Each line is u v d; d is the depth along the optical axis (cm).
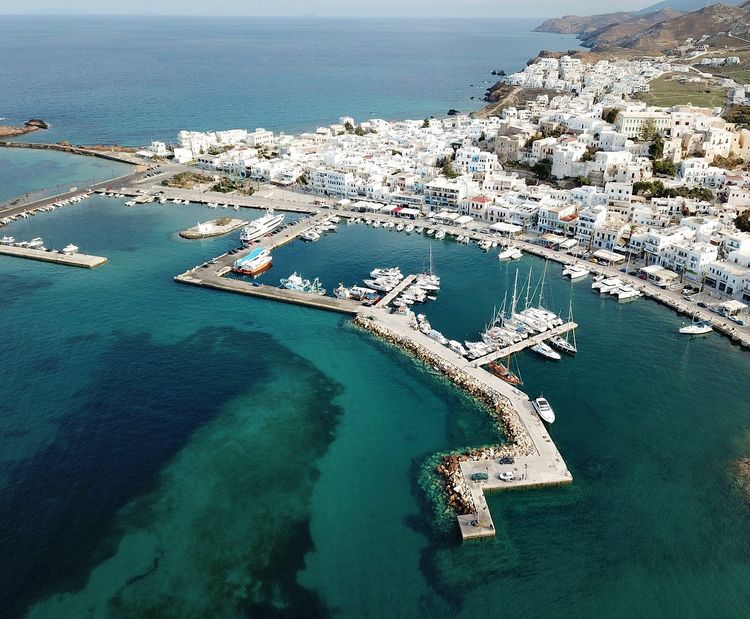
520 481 9525
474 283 17350
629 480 9719
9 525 8881
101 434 10894
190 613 7619
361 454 10425
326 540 8669
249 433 10994
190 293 16812
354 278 17738
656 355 13412
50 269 18512
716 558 8319
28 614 7594
